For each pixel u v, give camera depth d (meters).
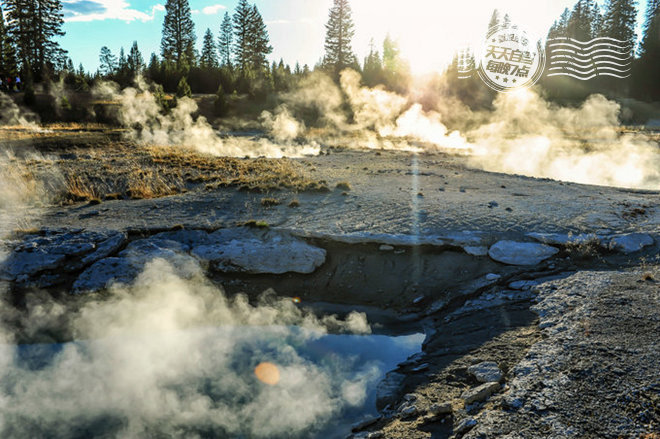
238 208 13.98
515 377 5.55
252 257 10.65
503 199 15.29
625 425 4.33
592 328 6.47
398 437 4.97
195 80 75.12
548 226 11.95
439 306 8.95
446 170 23.28
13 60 61.62
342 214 13.25
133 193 16.03
